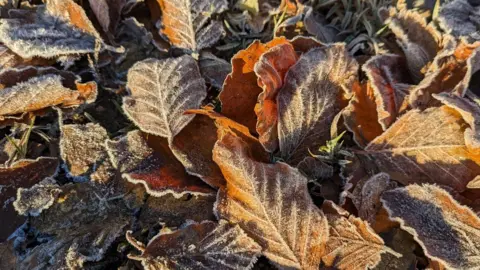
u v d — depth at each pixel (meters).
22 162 0.42
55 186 0.41
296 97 0.42
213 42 0.48
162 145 0.42
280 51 0.43
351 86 0.43
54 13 0.46
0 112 0.43
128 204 0.41
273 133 0.42
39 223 0.41
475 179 0.40
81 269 0.39
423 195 0.39
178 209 0.40
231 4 0.50
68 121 0.45
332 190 0.42
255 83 0.43
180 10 0.48
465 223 0.38
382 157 0.42
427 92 0.43
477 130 0.40
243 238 0.38
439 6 0.50
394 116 0.43
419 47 0.46
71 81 0.45
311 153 0.42
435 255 0.38
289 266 0.38
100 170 0.42
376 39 0.49
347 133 0.44
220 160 0.40
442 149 0.41
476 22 0.48
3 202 0.41
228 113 0.43
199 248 0.38
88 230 0.40
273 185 0.39
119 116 0.46
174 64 0.44
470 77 0.44
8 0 0.48
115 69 0.48
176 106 0.43
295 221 0.39
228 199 0.39
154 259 0.37
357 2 0.51
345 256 0.38
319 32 0.49
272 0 0.51
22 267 0.39
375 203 0.40
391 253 0.39
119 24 0.49
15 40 0.44
